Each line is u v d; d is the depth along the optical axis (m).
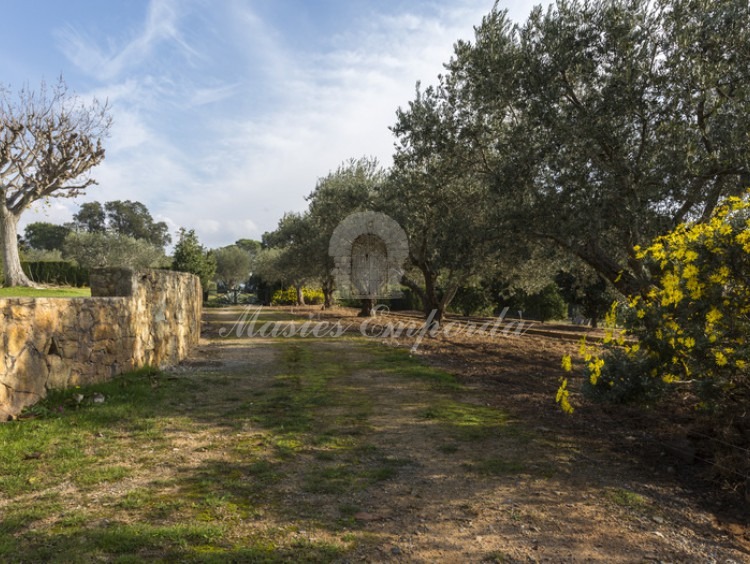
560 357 10.06
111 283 7.61
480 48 9.09
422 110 11.14
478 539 2.86
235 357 10.30
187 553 2.61
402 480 3.73
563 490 3.56
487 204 10.74
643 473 3.95
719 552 2.78
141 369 7.64
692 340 3.91
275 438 4.71
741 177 6.98
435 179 11.86
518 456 4.27
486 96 9.20
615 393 4.39
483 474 3.86
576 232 7.86
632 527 3.04
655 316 4.23
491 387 7.12
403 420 5.38
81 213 78.88
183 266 31.14
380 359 9.80
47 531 2.82
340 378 7.86
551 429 5.07
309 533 2.89
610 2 7.79
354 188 16.84
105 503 3.22
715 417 4.27
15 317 5.06
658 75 7.34
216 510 3.15
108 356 6.87
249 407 5.93
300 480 3.70
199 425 5.12
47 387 5.57
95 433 4.72
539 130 8.34
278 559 2.58
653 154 7.43
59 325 5.80
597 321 18.31
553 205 8.12
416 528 2.98
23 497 3.30
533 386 7.20
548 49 8.09
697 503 3.45
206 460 4.09
